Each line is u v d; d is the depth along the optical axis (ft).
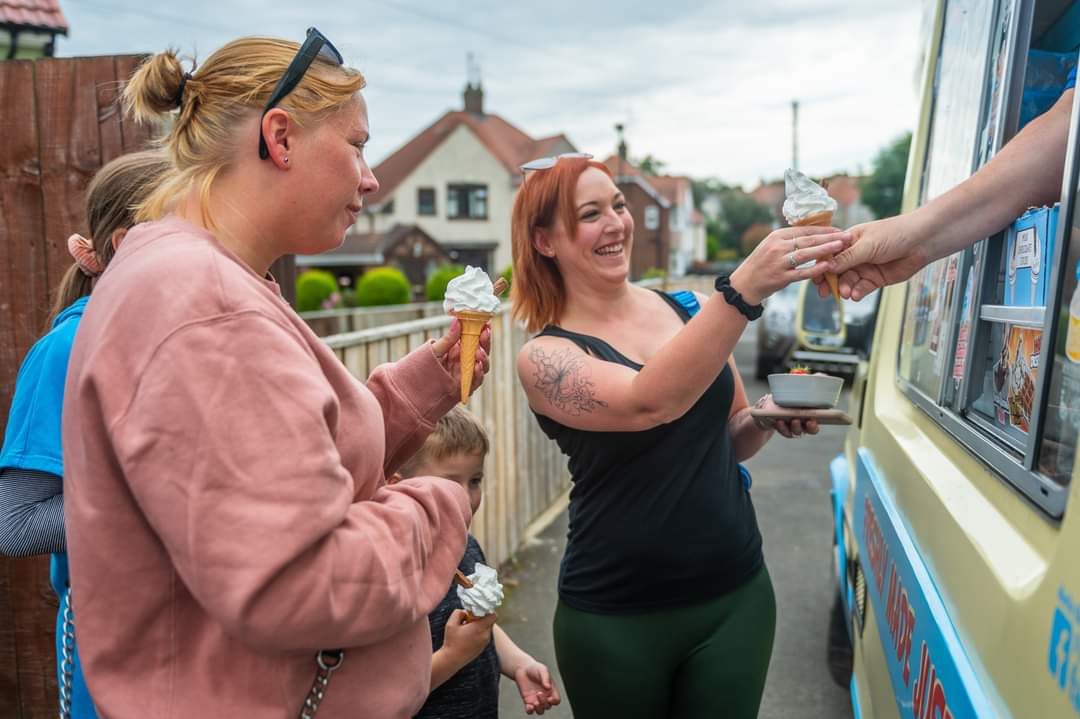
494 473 16.83
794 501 22.53
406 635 4.65
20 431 5.75
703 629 7.43
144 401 3.76
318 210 4.55
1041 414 4.21
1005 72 6.01
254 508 3.68
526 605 15.60
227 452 3.71
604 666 7.48
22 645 9.82
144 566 4.06
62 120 9.57
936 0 9.87
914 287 9.28
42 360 5.85
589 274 7.77
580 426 7.19
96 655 4.09
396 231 144.56
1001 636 4.14
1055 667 3.45
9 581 9.76
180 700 4.05
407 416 5.79
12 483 5.70
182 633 4.10
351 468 4.39
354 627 3.94
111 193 6.11
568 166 7.72
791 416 7.38
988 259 5.84
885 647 7.28
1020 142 5.47
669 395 6.46
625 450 7.16
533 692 8.02
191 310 3.84
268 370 3.84
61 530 5.57
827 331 35.76
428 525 4.59
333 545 3.89
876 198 197.16
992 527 4.81
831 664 13.57
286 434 3.78
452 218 152.76
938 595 5.39
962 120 7.50
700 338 6.16
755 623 7.57
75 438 4.10
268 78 4.35
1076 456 3.63
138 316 3.89
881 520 8.02
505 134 167.94
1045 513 4.07
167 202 4.54
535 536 19.38
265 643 3.79
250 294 4.02
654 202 162.91
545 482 21.54
